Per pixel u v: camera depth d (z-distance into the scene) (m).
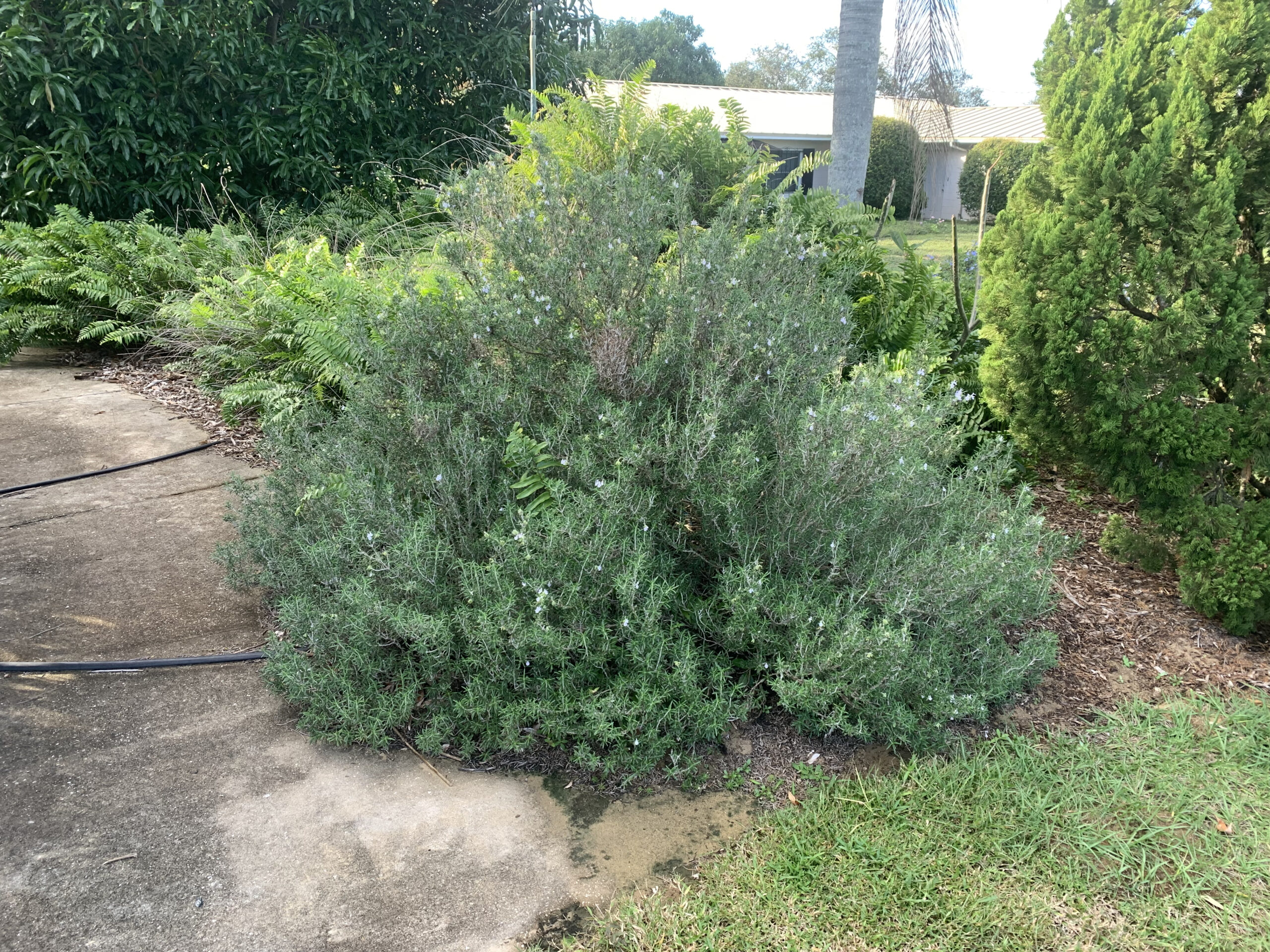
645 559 2.68
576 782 2.61
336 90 8.76
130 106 7.88
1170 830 2.44
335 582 2.95
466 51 9.74
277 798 2.46
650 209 3.38
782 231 3.58
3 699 2.83
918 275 5.34
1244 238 3.52
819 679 2.66
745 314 3.08
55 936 1.96
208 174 8.59
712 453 2.86
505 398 3.06
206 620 3.37
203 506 4.43
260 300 5.48
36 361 7.18
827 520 2.78
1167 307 3.52
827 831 2.40
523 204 3.61
